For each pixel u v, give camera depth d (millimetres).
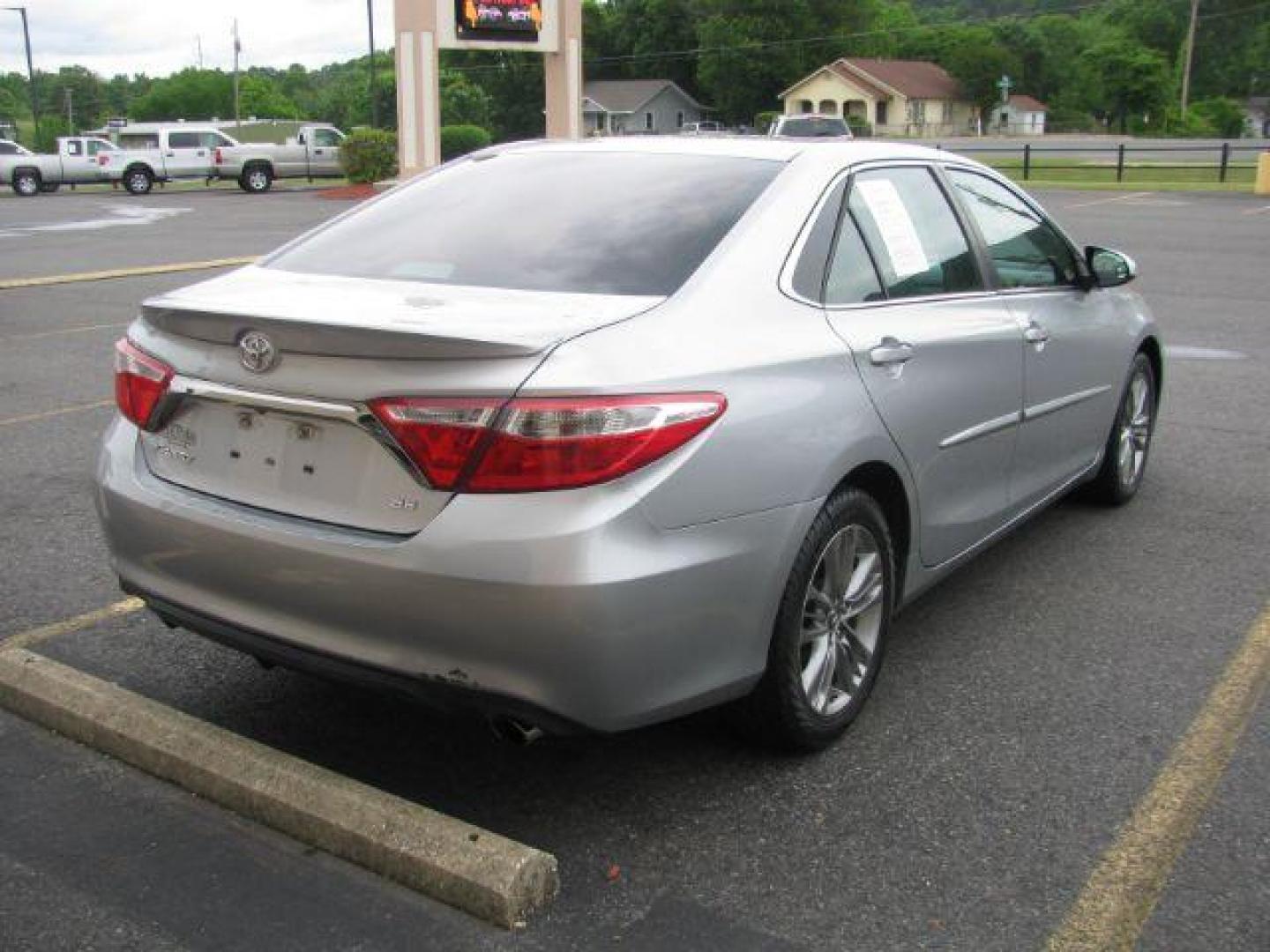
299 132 38375
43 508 5922
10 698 3828
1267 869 3064
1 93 150625
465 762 3598
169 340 3400
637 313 3150
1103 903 2932
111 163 35938
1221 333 10711
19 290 13711
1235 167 37156
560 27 32188
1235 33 121750
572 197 3844
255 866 3070
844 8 101812
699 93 106688
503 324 2998
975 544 4441
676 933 2828
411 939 2801
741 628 3172
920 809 3340
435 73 31312
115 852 3127
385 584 2922
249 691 4027
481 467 2850
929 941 2803
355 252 3836
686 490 2973
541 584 2799
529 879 2877
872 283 3855
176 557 3324
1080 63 111188
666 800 3385
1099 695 4020
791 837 3213
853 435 3477
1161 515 5914
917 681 4129
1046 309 4848
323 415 3037
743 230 3527
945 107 98875
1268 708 3930
